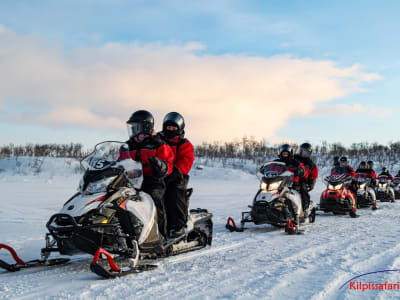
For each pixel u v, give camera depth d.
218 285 3.81
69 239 4.01
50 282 3.89
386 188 17.34
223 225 8.97
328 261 4.97
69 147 81.44
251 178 50.25
